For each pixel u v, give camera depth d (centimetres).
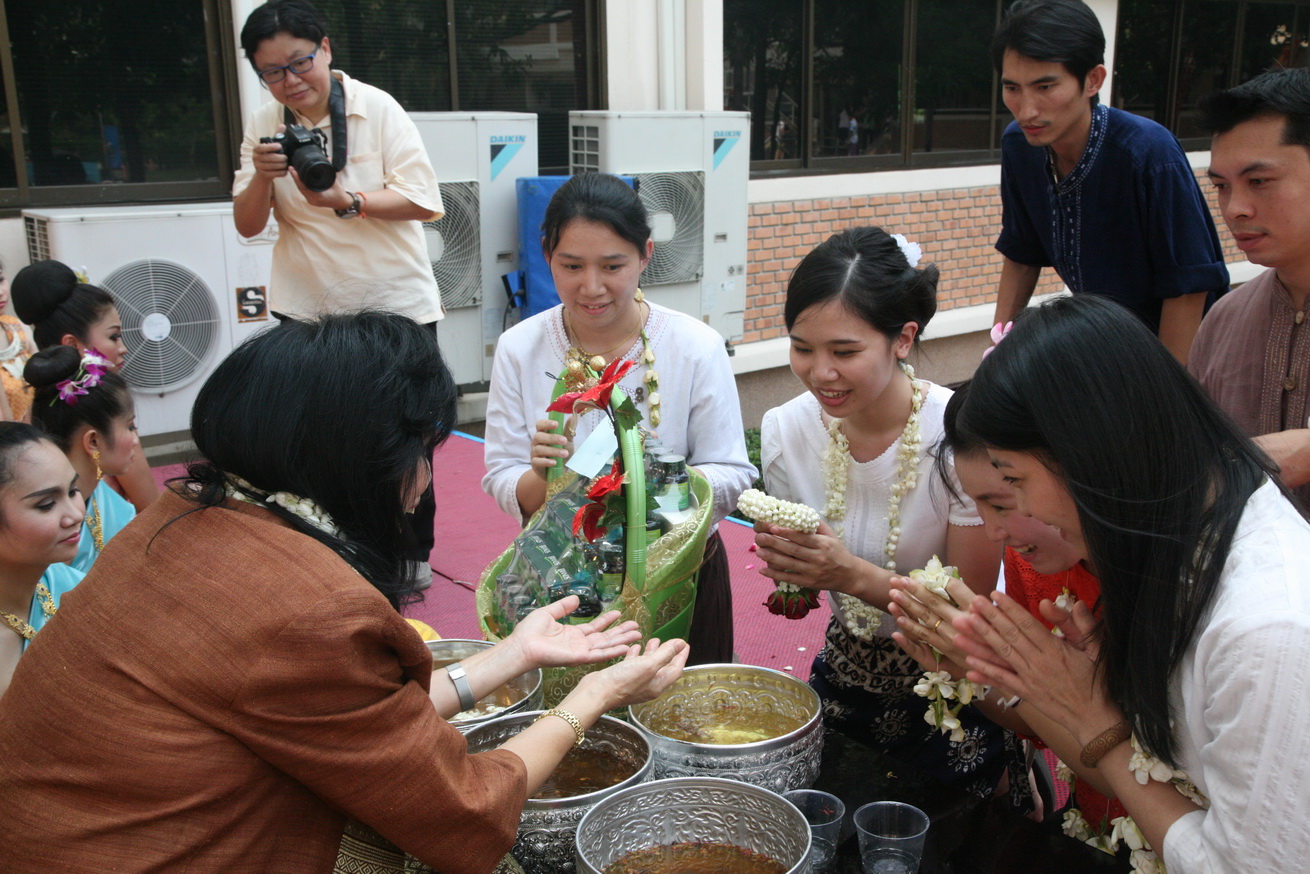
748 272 686
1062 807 244
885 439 203
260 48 352
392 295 391
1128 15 883
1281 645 109
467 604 383
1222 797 116
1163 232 288
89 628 125
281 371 127
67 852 119
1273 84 183
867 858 148
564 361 234
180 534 128
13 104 485
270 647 118
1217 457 123
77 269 465
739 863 147
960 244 809
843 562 188
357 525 133
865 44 735
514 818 135
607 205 212
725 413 234
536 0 609
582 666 178
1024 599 179
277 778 124
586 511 175
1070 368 120
